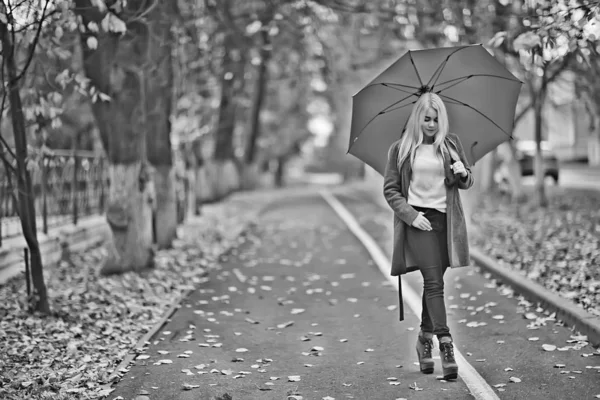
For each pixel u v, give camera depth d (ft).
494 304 32.76
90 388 22.16
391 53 74.13
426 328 23.35
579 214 63.46
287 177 266.98
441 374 23.17
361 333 29.30
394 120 24.02
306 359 25.59
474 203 83.30
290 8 56.85
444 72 23.34
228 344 27.84
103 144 43.62
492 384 21.98
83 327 30.45
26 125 33.55
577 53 29.04
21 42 31.22
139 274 42.24
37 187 49.26
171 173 54.60
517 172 80.64
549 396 20.68
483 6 44.42
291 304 35.47
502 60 51.08
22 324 29.99
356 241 59.93
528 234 53.06
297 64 71.20
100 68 40.96
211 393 21.85
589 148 157.48
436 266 22.35
